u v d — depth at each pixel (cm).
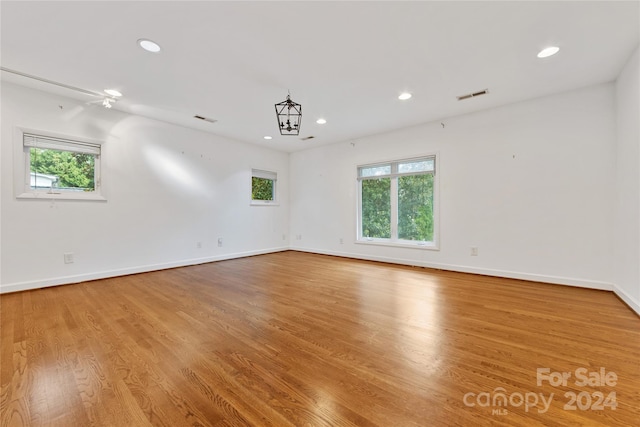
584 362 169
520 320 234
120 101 359
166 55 253
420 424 121
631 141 261
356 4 190
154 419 125
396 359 175
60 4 188
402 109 389
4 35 222
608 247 312
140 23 209
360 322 233
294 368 165
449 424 121
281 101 357
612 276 310
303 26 213
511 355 178
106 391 144
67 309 263
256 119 431
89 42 233
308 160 632
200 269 447
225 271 432
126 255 403
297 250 656
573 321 231
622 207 285
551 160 345
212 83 309
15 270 315
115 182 391
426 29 218
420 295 306
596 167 318
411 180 482
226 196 538
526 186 362
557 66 277
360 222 552
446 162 429
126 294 312
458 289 327
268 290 328
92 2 187
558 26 215
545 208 350
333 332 214
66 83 309
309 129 486
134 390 145
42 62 265
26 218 322
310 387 147
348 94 339
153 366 167
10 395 141
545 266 351
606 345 189
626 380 150
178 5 190
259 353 183
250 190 583
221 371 162
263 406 133
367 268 451
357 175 548
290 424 122
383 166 516
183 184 470
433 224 456
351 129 485
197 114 409
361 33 222
